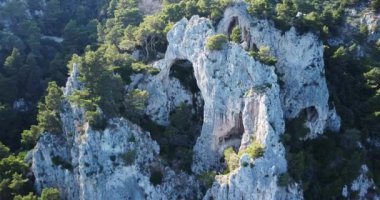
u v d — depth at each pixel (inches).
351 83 5285.4
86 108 4116.6
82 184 4084.6
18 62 6210.6
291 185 4010.8
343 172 4387.3
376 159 4862.2
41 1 7755.9
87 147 4037.9
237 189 3964.1
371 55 6205.7
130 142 4121.6
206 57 4313.5
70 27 6766.7
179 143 4542.3
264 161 3932.1
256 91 4156.0
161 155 4328.3
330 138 4690.0
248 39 4768.7
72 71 4584.2
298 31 4699.8
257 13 4751.5
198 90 4699.8
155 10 6284.5
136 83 4606.3
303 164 4143.7
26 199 4018.2
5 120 5442.9
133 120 4347.9
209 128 4402.1
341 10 6555.1
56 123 4446.4
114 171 4060.0
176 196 4212.6
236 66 4266.7
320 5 6815.9
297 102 4660.4
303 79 4675.2
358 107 5123.0
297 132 4547.2
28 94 6043.3
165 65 4692.4
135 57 5034.5
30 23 6953.7
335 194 4286.4
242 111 4220.0
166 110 4680.1
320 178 4387.3
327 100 4702.3
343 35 6289.4
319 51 4719.5
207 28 4466.0
